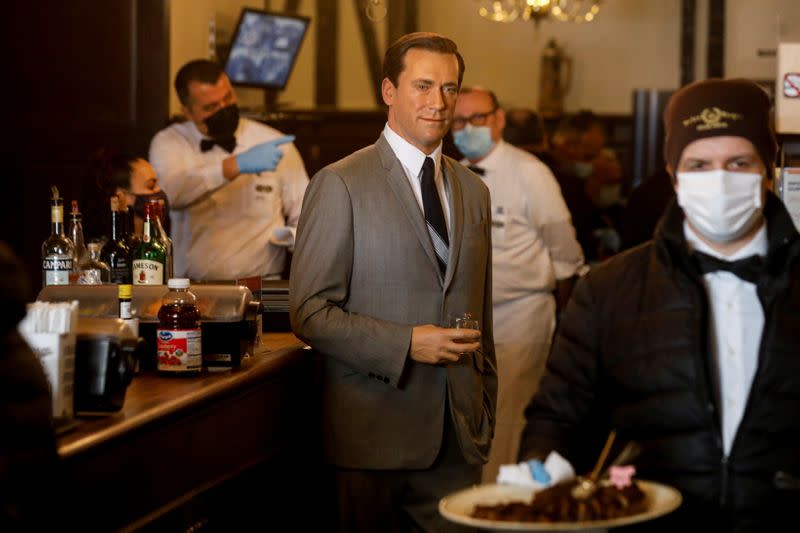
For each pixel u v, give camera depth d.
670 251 2.36
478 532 3.33
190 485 2.89
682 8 11.83
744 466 2.24
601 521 2.01
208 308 3.32
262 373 3.38
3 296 1.94
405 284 3.36
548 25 11.96
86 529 2.34
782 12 11.45
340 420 3.40
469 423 3.44
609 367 2.39
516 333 5.50
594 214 7.12
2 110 6.66
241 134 6.21
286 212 6.28
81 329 2.57
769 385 2.23
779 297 2.26
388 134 3.48
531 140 7.02
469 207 3.53
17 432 1.97
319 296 3.34
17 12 6.61
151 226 3.84
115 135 6.58
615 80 12.01
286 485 3.71
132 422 2.51
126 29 6.56
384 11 11.27
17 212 6.62
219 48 8.18
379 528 3.43
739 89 2.31
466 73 11.97
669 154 2.39
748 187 2.25
